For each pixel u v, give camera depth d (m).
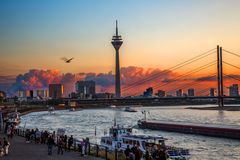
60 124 194.75
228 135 111.81
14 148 53.22
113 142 65.44
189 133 126.69
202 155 79.75
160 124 142.50
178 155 57.72
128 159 40.75
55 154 47.44
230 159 75.12
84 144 46.34
